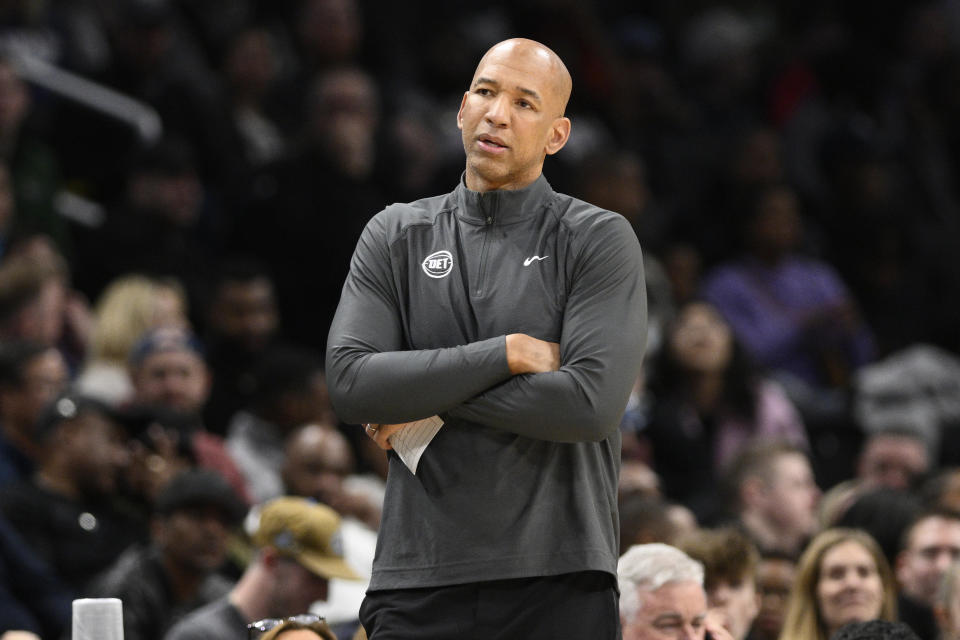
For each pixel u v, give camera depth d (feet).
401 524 34.27
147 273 90.84
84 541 66.85
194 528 61.67
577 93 122.42
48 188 94.53
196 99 105.19
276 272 97.50
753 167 119.24
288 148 104.68
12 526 65.57
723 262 115.65
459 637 33.37
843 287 114.42
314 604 58.44
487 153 34.94
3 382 70.64
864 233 122.83
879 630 40.60
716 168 121.39
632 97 126.21
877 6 146.72
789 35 148.05
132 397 76.18
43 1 106.93
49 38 105.40
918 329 121.29
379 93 117.70
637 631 47.52
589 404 33.27
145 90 105.70
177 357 75.41
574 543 33.91
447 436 34.17
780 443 74.90
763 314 106.93
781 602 64.85
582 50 123.95
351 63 117.91
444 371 33.42
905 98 137.39
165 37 106.83
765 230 109.81
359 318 35.04
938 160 135.95
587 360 33.63
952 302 123.65
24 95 94.63
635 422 82.17
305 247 97.40
